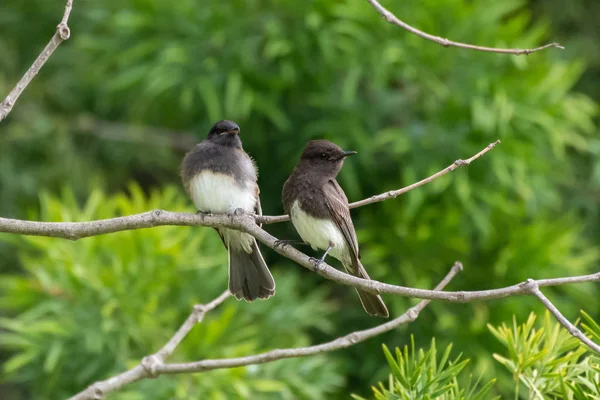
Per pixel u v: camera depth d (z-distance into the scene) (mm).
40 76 16766
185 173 8656
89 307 11633
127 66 14688
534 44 14117
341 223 8234
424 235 13555
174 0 14578
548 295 13547
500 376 12758
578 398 5836
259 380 11195
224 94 14086
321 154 8375
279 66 14094
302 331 13945
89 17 15672
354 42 13672
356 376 14359
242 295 8508
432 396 6062
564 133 13969
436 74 13938
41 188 15898
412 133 13641
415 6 13805
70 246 11820
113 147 16578
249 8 14266
